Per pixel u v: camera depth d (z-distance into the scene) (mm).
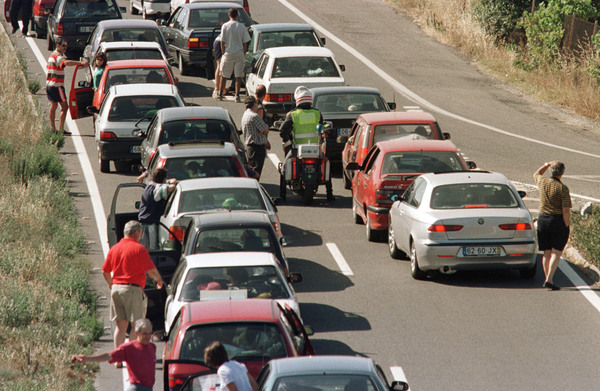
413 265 53375
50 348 42469
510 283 53281
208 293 38344
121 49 93250
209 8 115188
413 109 103875
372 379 28266
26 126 86938
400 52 129875
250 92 97938
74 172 79750
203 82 114562
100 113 79750
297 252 59656
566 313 48094
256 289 39375
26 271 53594
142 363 33875
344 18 147750
